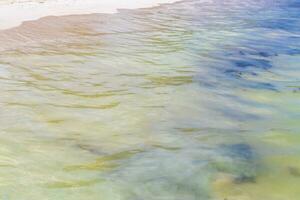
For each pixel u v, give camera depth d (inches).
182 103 471.5
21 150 347.9
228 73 592.1
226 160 349.4
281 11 1151.6
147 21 930.7
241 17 1040.2
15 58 605.0
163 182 313.0
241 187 311.1
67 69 572.1
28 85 504.1
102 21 894.4
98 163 335.9
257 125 422.9
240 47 745.0
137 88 513.0
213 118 435.5
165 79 552.4
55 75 545.0
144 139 382.3
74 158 341.1
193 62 639.8
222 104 474.0
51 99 464.4
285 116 446.6
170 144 374.6
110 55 650.2
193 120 428.8
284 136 398.6
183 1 1257.4
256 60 664.4
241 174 329.1
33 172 315.9
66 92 488.4
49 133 382.3
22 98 461.1
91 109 443.5
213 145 376.2
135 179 315.0
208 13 1077.1
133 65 606.5
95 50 673.0
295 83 553.6
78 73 558.3
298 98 498.0
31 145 357.4
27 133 378.9
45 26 813.9
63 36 750.5
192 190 304.0
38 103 450.3
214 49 723.4
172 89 514.3
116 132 393.4
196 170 331.6
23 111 425.7
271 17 1055.0
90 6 1062.4
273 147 376.5
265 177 326.0
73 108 443.2
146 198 292.0
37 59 606.9
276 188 312.2
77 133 386.3
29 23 826.8
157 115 435.8
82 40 730.2
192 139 386.3
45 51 651.5
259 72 600.7
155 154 354.6
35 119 409.7
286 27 934.4
